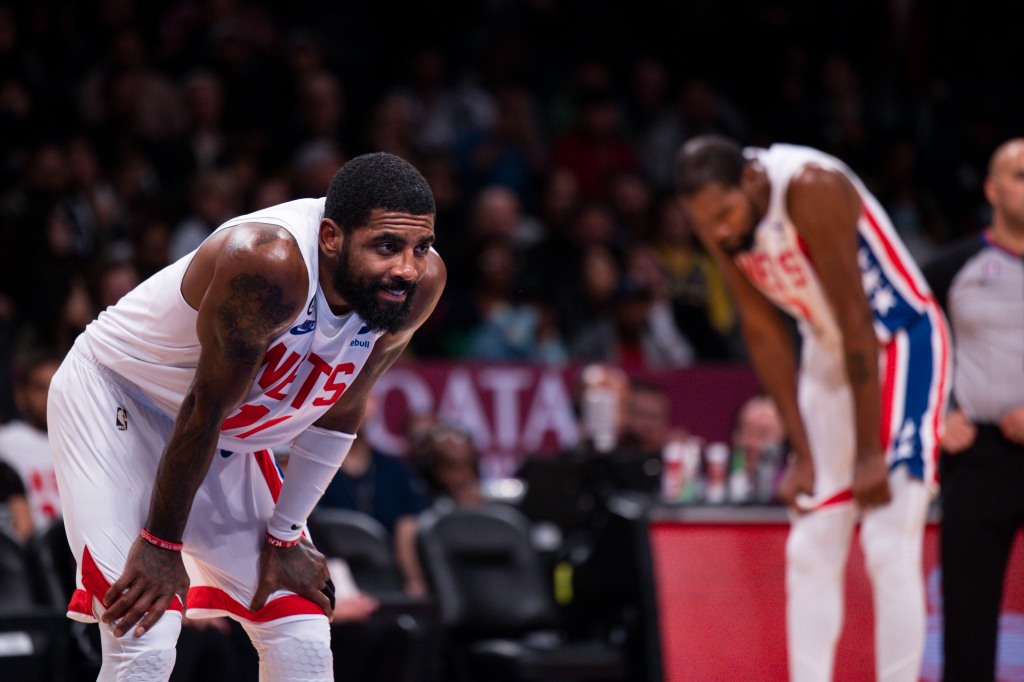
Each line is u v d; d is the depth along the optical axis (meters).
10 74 18.72
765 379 9.66
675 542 11.85
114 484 6.50
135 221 16.94
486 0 23.73
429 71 21.97
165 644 6.36
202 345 6.04
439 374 16.47
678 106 23.33
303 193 18.30
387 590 12.59
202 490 6.79
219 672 10.41
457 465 14.27
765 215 8.89
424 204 5.86
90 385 6.66
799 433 9.44
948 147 22.95
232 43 20.41
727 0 24.66
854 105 24.11
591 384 15.26
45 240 16.33
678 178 8.95
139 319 6.51
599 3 24.42
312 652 6.79
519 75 22.86
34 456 12.19
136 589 6.28
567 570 13.54
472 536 13.46
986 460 9.31
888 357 9.12
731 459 15.67
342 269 5.90
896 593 8.79
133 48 19.53
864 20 24.73
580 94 22.55
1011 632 10.94
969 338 9.52
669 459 13.68
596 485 13.82
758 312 9.63
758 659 11.41
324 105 19.95
